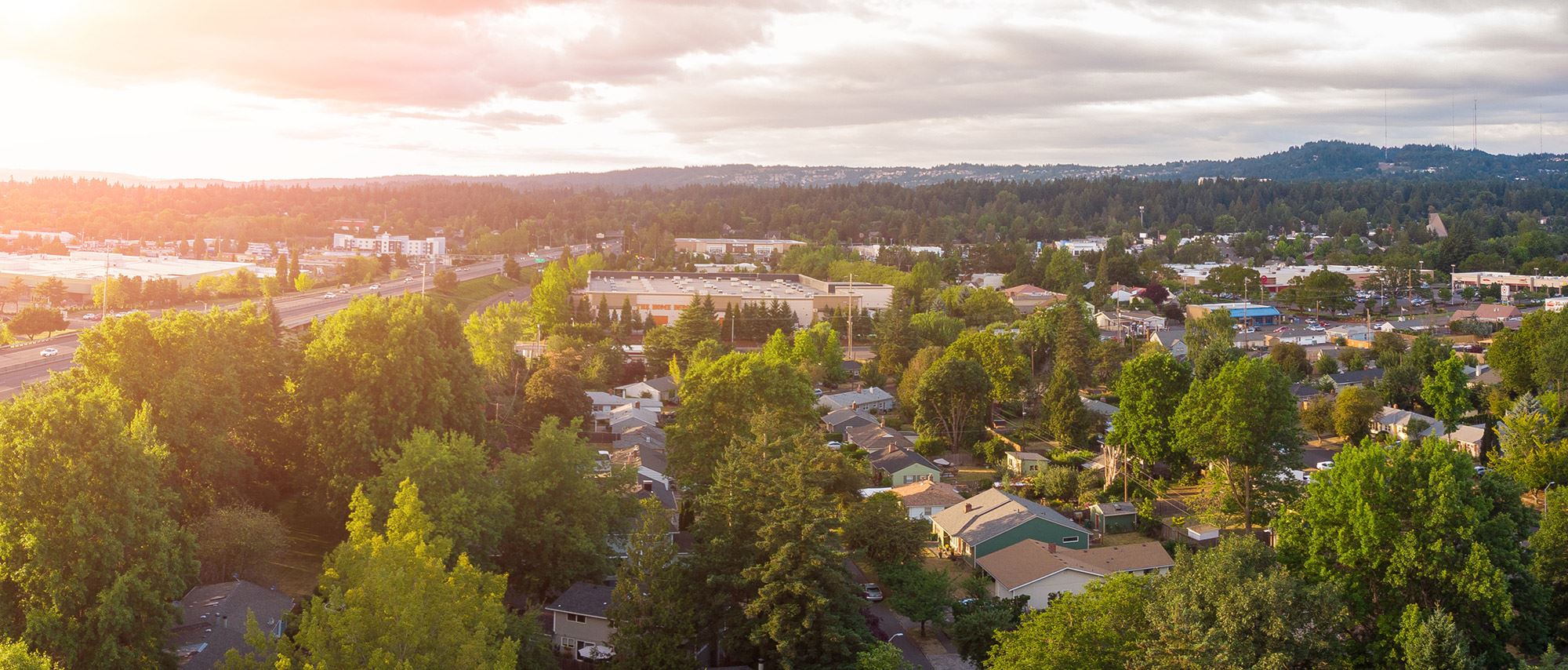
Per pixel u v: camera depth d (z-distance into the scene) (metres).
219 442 58.78
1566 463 76.56
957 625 54.19
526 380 109.12
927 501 76.44
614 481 62.28
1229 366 71.38
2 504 40.94
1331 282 197.88
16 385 102.62
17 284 181.88
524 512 57.62
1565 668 39.41
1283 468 70.12
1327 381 117.62
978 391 98.44
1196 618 39.47
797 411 77.38
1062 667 40.00
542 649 47.78
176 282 188.75
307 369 67.62
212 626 47.59
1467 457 51.97
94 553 41.06
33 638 39.06
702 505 56.88
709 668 50.62
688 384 75.75
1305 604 41.53
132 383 58.06
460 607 37.47
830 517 49.34
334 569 40.41
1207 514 70.44
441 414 69.88
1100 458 89.69
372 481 55.69
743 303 177.50
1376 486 49.22
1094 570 60.25
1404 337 156.38
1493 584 44.94
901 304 172.75
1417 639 42.81
